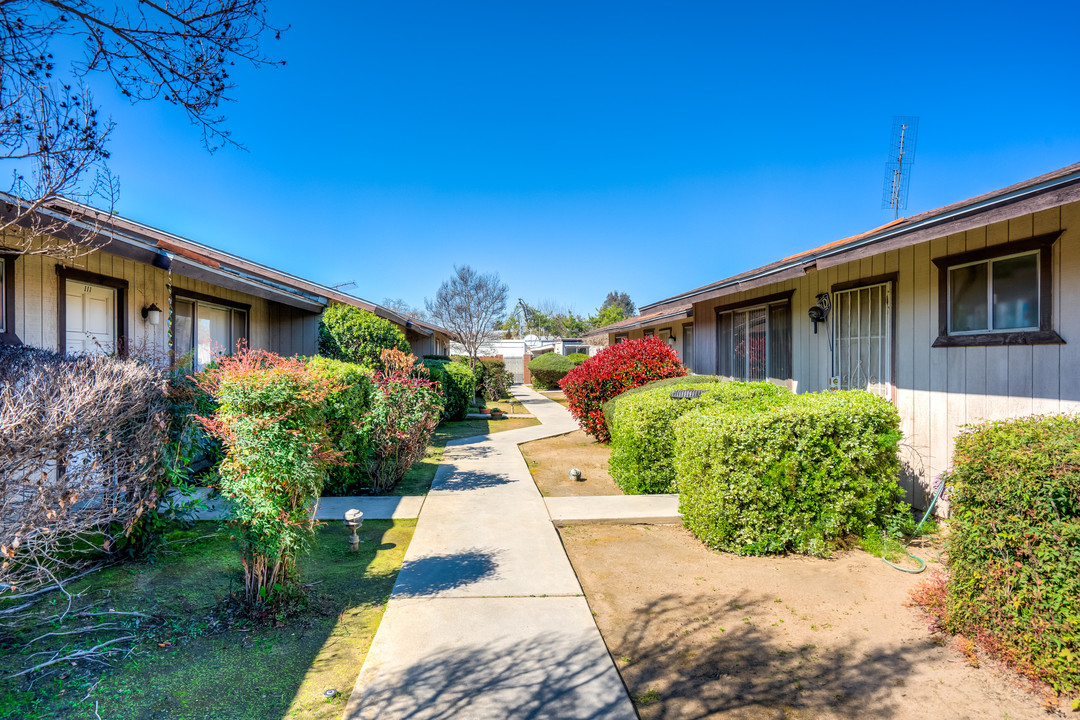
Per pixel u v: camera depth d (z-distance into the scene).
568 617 3.43
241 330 9.85
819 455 4.63
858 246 4.96
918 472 5.40
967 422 4.86
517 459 8.79
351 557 4.50
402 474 6.88
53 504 3.03
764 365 8.42
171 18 3.27
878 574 4.16
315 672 2.86
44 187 3.37
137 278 6.87
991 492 2.88
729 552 4.64
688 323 12.46
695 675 2.85
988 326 4.70
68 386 3.18
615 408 7.72
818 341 7.03
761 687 2.74
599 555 4.60
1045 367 4.21
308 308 10.87
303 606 3.55
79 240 5.02
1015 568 2.80
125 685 2.70
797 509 4.58
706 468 4.71
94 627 3.22
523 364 33.88
